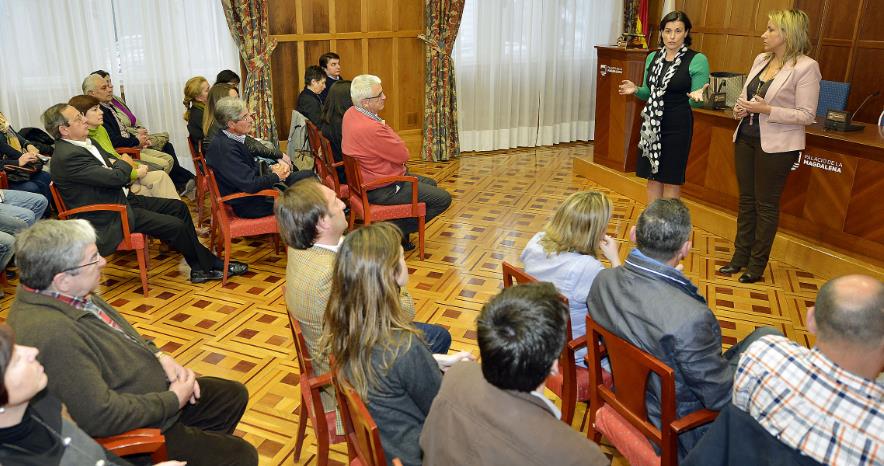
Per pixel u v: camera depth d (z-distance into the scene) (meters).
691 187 5.11
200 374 2.97
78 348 1.72
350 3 6.43
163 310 3.62
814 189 4.16
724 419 1.48
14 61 5.22
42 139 4.80
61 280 1.81
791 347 1.46
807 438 1.36
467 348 3.19
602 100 5.99
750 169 3.90
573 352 2.21
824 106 4.94
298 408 2.74
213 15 5.86
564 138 7.98
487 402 1.30
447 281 3.99
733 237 4.68
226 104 3.76
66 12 5.32
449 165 6.89
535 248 2.44
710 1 7.20
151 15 5.63
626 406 2.00
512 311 1.28
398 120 7.04
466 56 7.14
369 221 4.14
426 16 6.68
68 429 1.55
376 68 6.75
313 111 5.34
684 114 4.18
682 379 1.84
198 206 5.01
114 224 3.62
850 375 1.36
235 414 2.25
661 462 1.85
